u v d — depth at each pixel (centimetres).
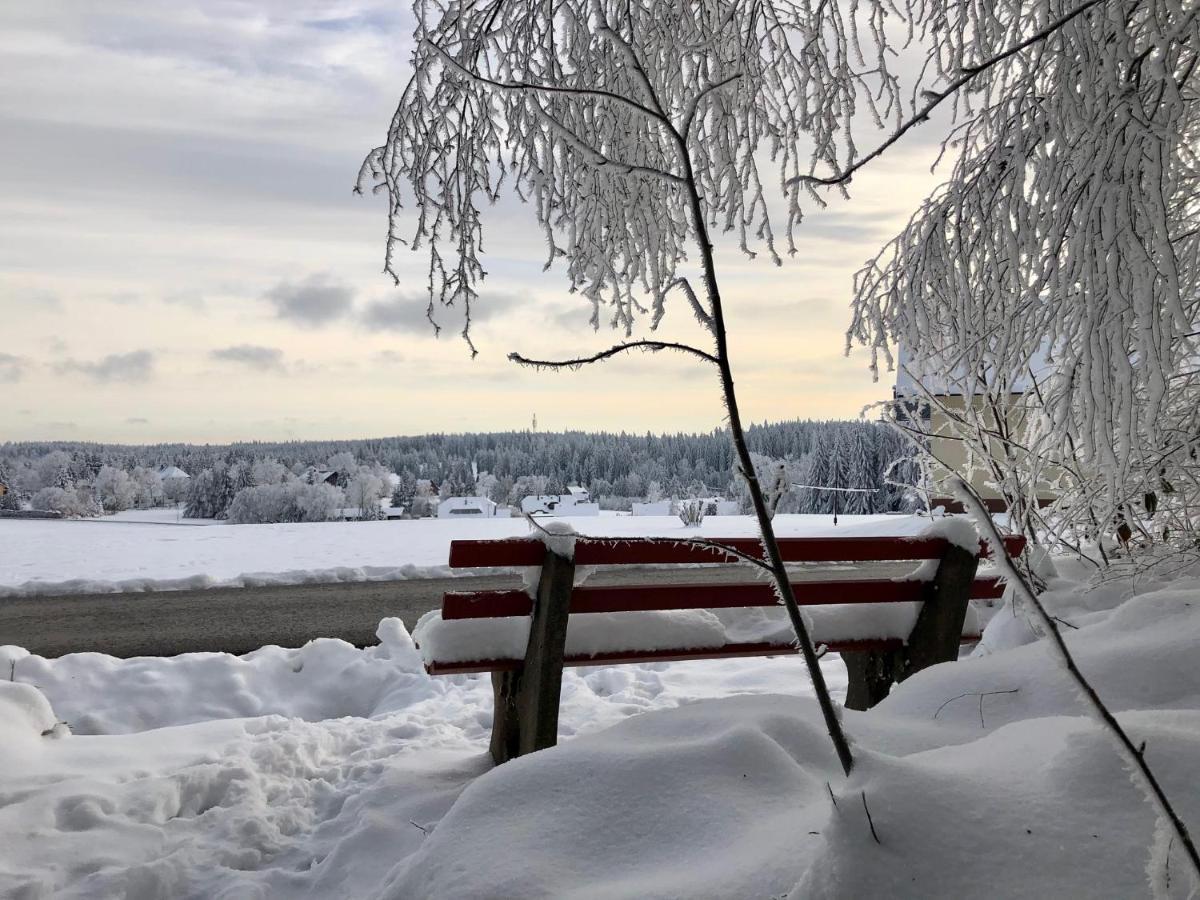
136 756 376
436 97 441
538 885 173
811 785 202
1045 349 467
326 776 362
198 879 272
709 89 132
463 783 327
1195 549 432
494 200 468
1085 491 448
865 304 481
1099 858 141
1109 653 265
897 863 141
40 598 999
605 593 318
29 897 254
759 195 455
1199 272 421
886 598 348
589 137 430
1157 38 330
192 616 887
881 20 415
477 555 305
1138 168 348
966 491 121
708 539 154
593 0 379
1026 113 404
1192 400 427
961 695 271
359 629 826
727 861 168
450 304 475
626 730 242
